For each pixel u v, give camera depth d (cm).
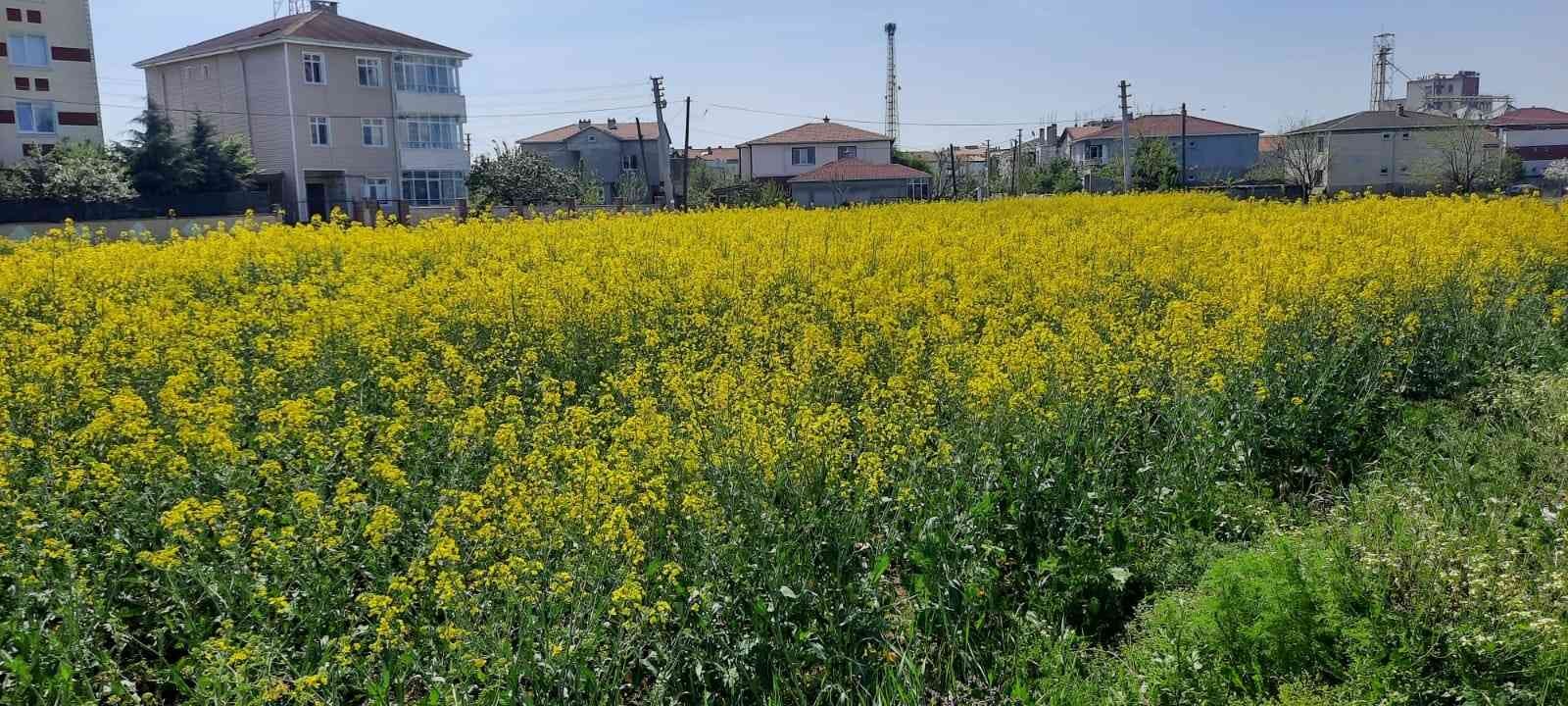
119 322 911
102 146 4069
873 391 702
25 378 747
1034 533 592
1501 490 649
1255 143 8012
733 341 875
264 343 881
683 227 1805
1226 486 663
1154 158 6525
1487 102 10150
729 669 471
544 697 435
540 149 8050
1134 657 496
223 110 4891
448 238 1573
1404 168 7125
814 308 1048
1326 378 778
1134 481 657
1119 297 1096
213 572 483
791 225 1869
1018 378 732
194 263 1273
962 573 539
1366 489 685
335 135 4816
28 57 4081
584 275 1222
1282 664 461
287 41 4612
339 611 471
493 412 712
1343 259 1222
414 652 438
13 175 3656
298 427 626
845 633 505
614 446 588
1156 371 764
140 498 545
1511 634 454
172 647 500
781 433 598
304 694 415
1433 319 948
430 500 568
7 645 451
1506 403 814
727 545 506
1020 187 6850
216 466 580
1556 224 1538
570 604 473
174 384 712
